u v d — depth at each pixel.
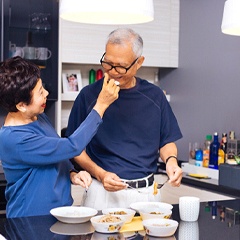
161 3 3.94
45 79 3.57
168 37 3.99
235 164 2.96
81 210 1.80
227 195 2.92
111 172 2.16
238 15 1.81
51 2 3.55
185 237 1.56
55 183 1.83
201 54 3.74
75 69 3.92
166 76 4.22
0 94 1.71
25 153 1.71
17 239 1.50
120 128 2.25
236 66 3.35
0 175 3.21
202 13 3.71
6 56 3.45
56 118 3.61
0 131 1.77
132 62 2.05
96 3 1.57
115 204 2.21
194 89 3.84
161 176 3.58
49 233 1.57
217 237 1.57
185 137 3.97
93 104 2.24
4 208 3.19
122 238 1.53
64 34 3.62
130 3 1.57
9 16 3.46
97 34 3.72
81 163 2.16
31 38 3.54
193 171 3.56
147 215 1.75
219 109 3.54
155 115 2.29
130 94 2.26
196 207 1.79
